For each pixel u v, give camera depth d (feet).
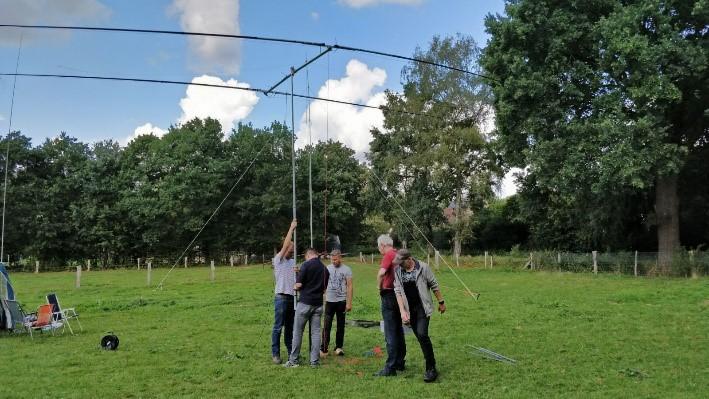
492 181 139.23
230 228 173.06
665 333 33.12
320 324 26.61
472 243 167.63
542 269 102.06
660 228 87.76
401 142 148.97
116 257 166.50
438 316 42.04
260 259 172.24
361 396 21.12
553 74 81.15
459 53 139.23
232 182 171.22
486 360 26.94
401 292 23.08
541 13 81.82
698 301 48.39
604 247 116.98
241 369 25.85
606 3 79.66
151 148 171.94
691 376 23.47
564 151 81.15
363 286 73.05
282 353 29.73
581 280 79.77
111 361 27.91
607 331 34.17
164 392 22.21
